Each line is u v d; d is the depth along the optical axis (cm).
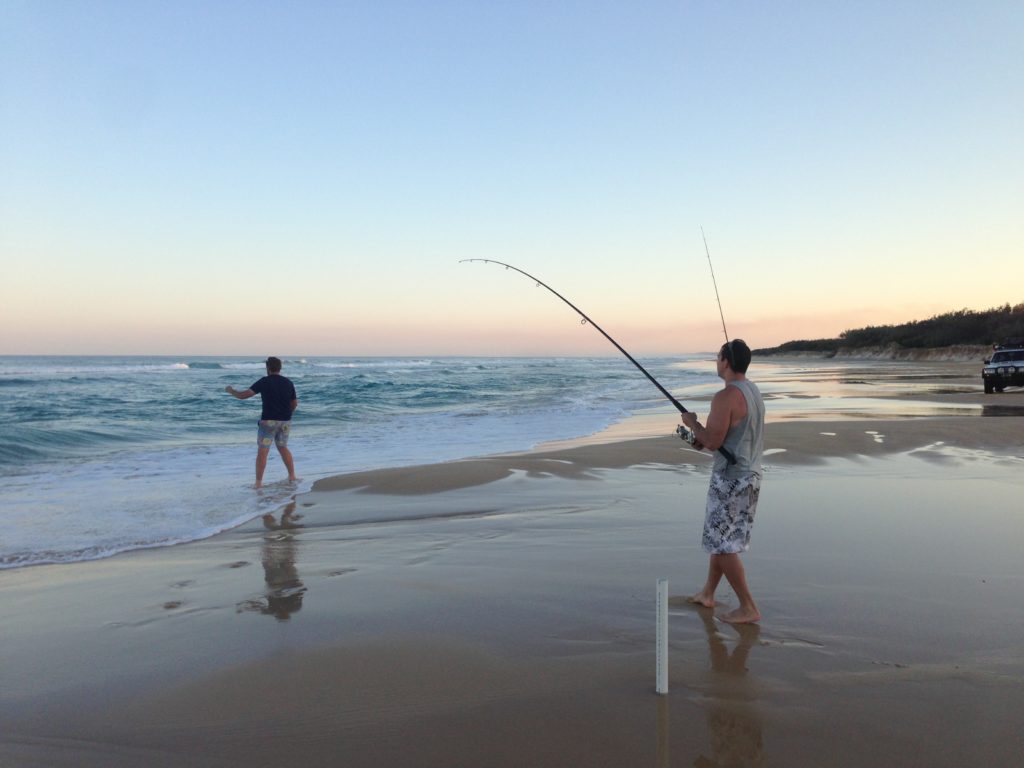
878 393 2386
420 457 1120
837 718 276
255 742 269
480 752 258
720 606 406
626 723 275
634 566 493
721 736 265
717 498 389
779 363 9606
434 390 2903
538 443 1275
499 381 3716
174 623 394
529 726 275
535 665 330
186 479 914
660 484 805
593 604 414
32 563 525
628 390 3041
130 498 776
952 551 512
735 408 380
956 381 3269
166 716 290
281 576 482
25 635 380
